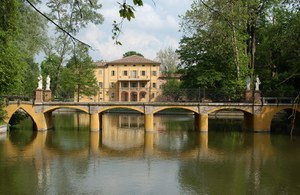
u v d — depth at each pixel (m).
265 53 47.81
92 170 23.58
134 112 77.88
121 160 26.83
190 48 53.34
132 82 94.19
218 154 29.19
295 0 34.34
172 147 32.56
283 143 34.19
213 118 61.00
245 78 44.59
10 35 30.00
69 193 18.62
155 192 18.92
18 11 27.45
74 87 65.50
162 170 23.75
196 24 44.91
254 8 43.81
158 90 48.50
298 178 21.69
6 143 33.28
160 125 51.38
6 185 19.89
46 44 47.94
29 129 43.97
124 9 6.56
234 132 42.44
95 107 42.31
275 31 45.41
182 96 44.34
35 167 24.19
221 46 43.19
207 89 43.91
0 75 32.25
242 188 19.66
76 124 52.12
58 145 33.00
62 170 23.47
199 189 19.48
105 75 93.81
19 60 37.91
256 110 41.34
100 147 32.44
